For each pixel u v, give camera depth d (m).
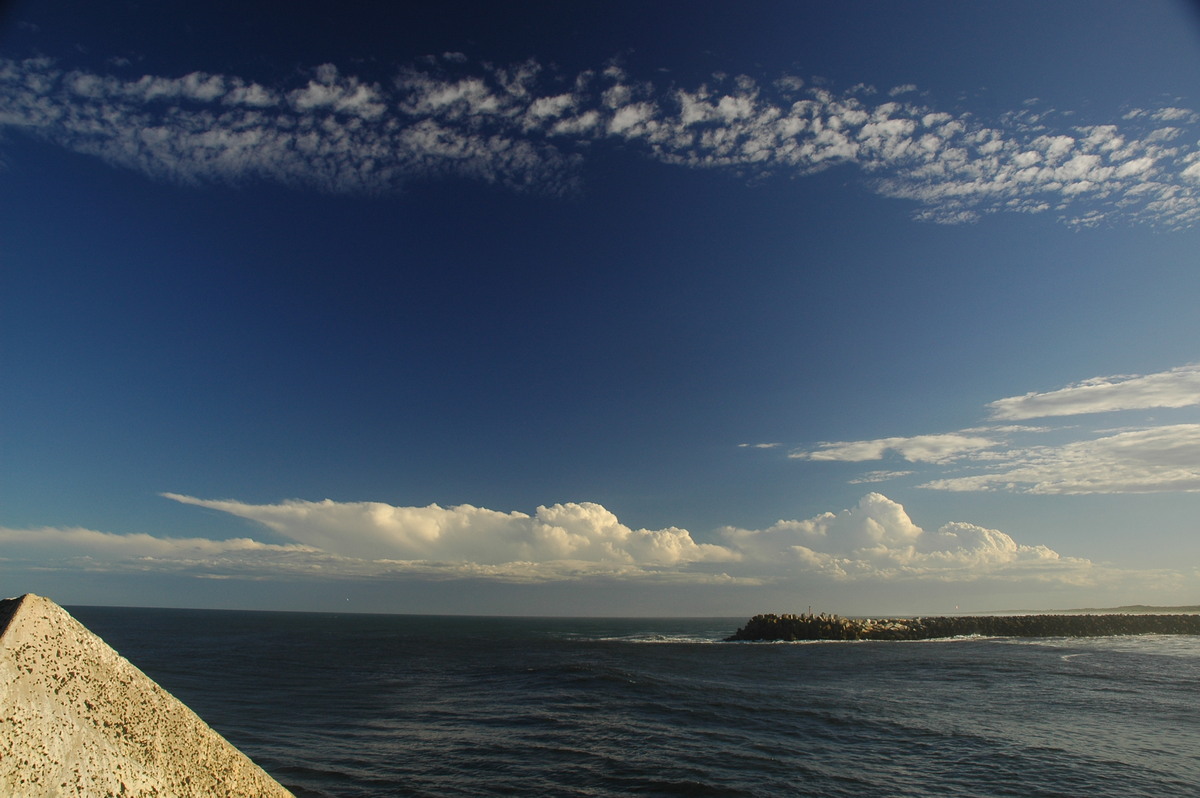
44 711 4.18
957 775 17.00
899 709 26.53
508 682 36.09
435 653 58.81
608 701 28.84
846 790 15.76
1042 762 18.22
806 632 76.00
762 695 30.53
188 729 5.01
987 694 30.69
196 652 55.16
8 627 4.30
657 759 18.41
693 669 42.97
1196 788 16.00
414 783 15.93
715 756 18.77
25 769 3.92
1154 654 52.09
